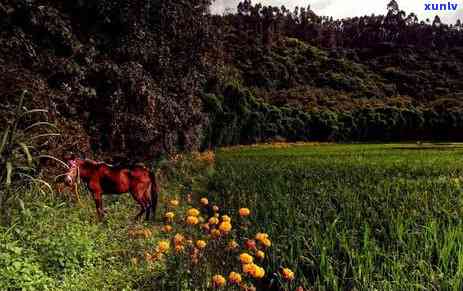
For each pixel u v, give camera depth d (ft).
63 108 32.60
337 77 418.31
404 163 76.59
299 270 16.97
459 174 57.41
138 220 25.21
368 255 17.25
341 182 46.65
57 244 17.15
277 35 522.47
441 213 26.78
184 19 46.60
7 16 29.30
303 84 408.05
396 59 492.95
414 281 15.60
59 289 14.55
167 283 16.12
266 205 29.96
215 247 19.13
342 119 294.87
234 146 212.23
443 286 15.07
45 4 32.68
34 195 22.02
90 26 37.93
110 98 36.04
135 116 38.06
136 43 39.65
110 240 21.16
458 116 281.74
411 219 24.39
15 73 26.48
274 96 337.72
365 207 29.14
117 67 36.29
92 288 15.31
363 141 288.92
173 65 48.98
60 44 33.19
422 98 385.29
